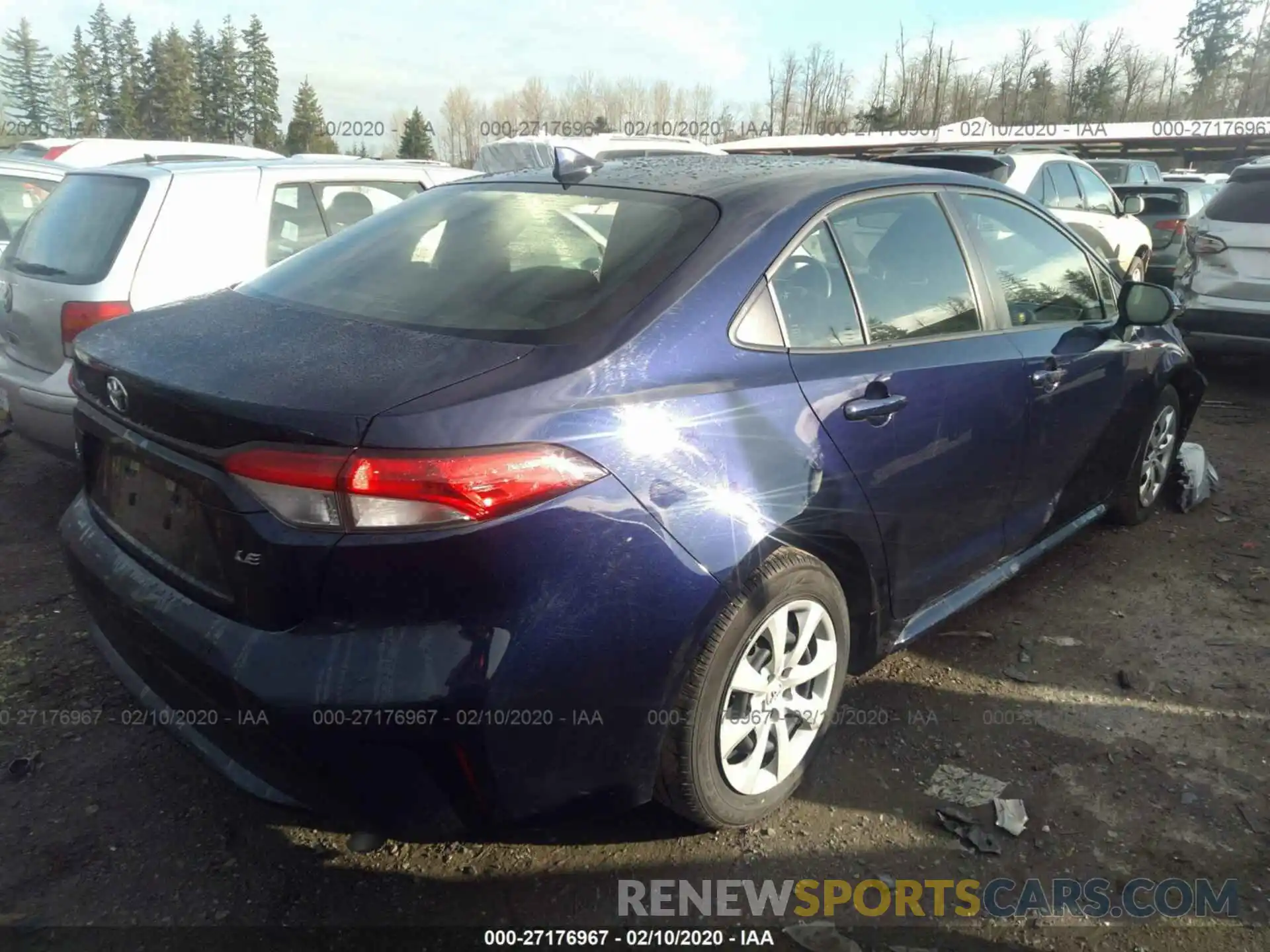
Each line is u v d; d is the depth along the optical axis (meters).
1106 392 3.73
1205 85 47.56
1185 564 4.08
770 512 2.28
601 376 2.08
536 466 1.91
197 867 2.36
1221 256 6.77
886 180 2.96
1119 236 10.09
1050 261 3.61
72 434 4.14
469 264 2.54
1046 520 3.57
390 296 2.47
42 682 3.12
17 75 56.59
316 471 1.82
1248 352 6.83
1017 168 8.99
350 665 1.85
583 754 2.06
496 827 2.05
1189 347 7.07
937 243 3.06
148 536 2.25
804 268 2.58
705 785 2.31
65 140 11.56
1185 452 4.74
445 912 2.24
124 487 2.34
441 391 1.92
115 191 4.57
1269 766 2.76
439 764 1.91
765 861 2.40
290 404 1.89
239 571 1.94
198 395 1.99
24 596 3.68
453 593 1.86
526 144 11.97
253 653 1.91
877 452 2.60
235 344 2.24
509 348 2.10
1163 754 2.81
